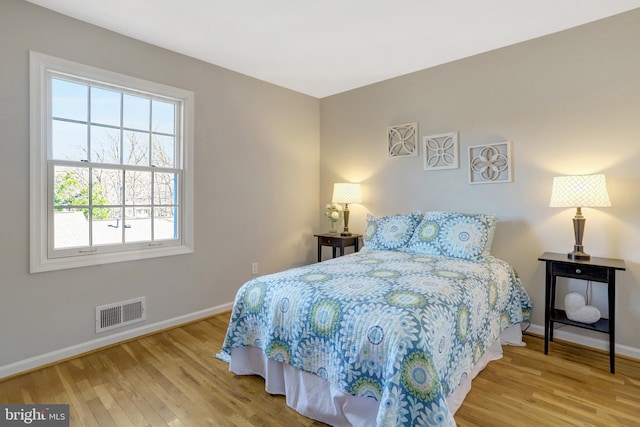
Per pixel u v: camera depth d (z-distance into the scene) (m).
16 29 2.13
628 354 2.36
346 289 1.81
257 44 2.80
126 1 2.17
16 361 2.16
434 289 1.79
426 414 1.29
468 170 3.08
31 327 2.21
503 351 2.46
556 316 2.47
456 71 3.14
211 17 2.38
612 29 2.39
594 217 2.49
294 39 2.72
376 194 3.77
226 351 2.10
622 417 1.71
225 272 3.34
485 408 1.78
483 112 2.99
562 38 2.59
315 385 1.71
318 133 4.30
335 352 1.59
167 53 2.86
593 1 2.21
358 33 2.62
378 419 1.31
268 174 3.72
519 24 2.50
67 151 2.38
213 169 3.21
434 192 3.31
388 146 3.63
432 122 3.31
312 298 1.76
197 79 3.07
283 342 1.82
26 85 2.17
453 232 2.75
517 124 2.82
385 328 1.46
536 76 2.72
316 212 4.30
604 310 2.46
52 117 2.32
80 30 2.39
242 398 1.88
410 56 3.06
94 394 1.92
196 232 3.09
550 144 2.67
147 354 2.42
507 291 2.51
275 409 1.79
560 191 2.40
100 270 2.52
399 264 2.39
